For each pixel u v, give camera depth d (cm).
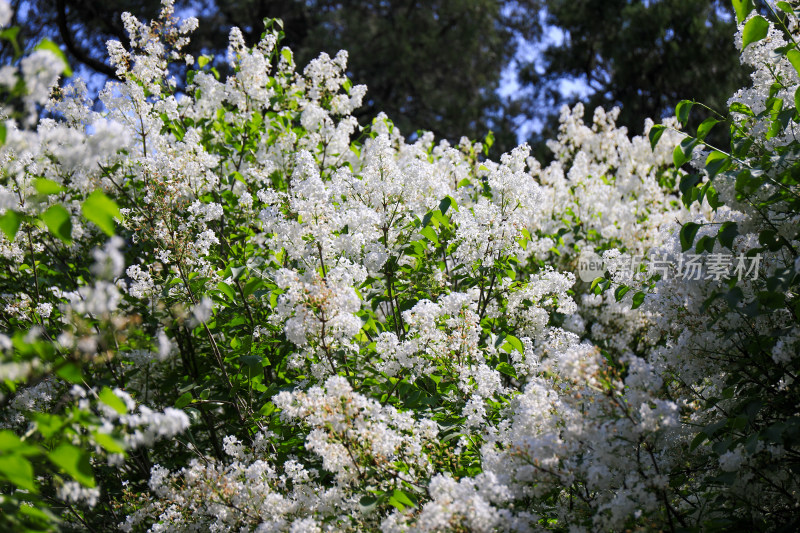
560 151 1002
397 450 357
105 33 1428
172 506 381
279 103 665
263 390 463
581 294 727
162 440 512
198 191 544
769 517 368
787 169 357
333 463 339
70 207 571
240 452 405
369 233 466
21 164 409
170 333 561
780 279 343
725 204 389
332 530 343
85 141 282
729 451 344
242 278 498
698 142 358
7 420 477
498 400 451
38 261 574
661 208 805
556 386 396
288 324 372
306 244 437
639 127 1521
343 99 694
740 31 430
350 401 330
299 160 466
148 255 588
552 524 372
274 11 1642
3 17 244
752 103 425
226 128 652
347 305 376
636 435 319
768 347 387
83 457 244
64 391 485
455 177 708
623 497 320
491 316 537
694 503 386
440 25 1783
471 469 377
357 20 1669
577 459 346
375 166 500
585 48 1645
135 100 537
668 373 428
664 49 1476
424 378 441
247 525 362
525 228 532
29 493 307
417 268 543
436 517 299
